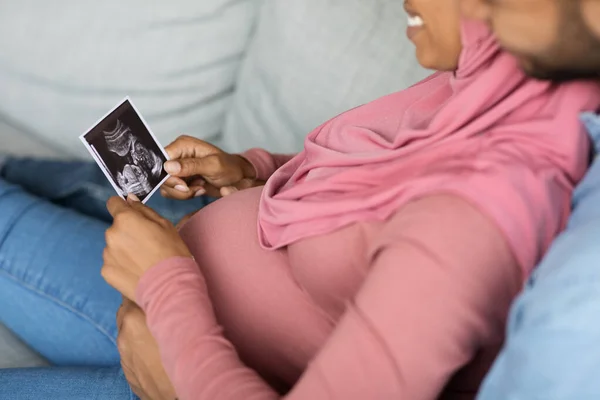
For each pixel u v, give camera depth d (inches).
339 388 24.0
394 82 50.6
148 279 31.3
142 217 33.3
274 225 33.2
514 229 23.5
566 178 25.8
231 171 45.3
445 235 23.4
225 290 35.2
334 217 29.5
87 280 46.6
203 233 37.8
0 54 61.0
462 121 27.1
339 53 52.2
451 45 27.5
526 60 24.0
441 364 23.6
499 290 23.9
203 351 28.5
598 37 21.5
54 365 48.9
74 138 63.5
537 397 20.3
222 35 58.2
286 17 54.0
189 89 60.6
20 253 47.8
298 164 38.6
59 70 60.4
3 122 65.3
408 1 27.9
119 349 36.3
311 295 31.7
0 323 50.5
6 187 52.1
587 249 20.6
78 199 58.5
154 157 42.9
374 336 23.6
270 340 33.6
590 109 25.7
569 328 19.9
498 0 22.7
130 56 58.8
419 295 23.2
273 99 57.0
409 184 26.6
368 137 32.2
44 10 58.9
